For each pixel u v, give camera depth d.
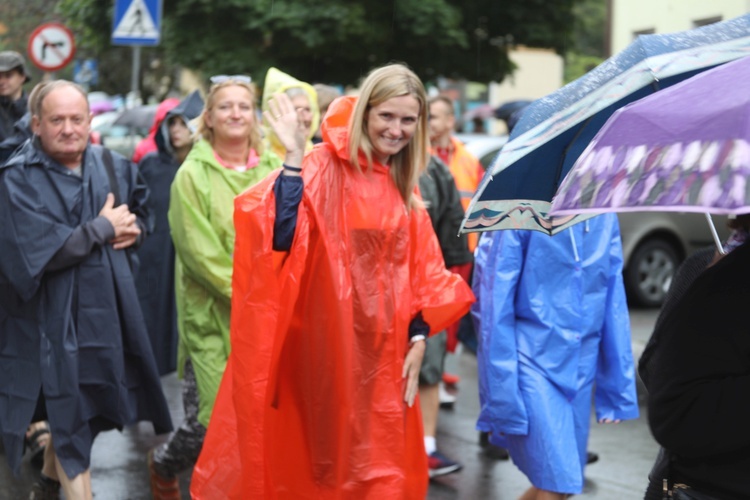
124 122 22.30
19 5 35.62
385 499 5.00
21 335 6.13
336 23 22.83
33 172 6.09
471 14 25.36
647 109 3.03
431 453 7.89
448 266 8.27
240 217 4.88
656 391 3.53
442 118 9.82
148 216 6.57
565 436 5.81
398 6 23.45
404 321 5.12
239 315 4.93
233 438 5.14
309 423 4.96
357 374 5.02
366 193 5.02
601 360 6.18
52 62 18.72
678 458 3.60
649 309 15.45
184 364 6.80
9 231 6.02
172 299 8.78
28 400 6.09
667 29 24.64
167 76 35.88
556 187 4.17
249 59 23.48
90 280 6.12
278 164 6.76
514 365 5.83
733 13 22.30
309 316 4.93
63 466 6.09
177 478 7.58
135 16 15.52
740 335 3.39
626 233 15.30
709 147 2.80
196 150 6.62
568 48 26.97
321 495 4.97
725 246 3.65
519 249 5.93
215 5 23.12
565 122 3.65
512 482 7.74
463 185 9.93
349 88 25.06
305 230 4.82
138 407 6.43
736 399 3.37
